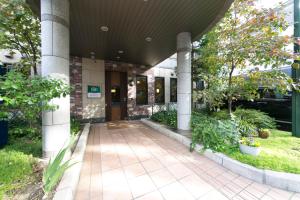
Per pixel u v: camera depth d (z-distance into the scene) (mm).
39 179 1931
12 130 3150
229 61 4750
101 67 7043
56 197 1600
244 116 4676
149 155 3232
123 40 4902
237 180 2367
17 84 1937
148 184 2236
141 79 8227
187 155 3236
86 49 5707
